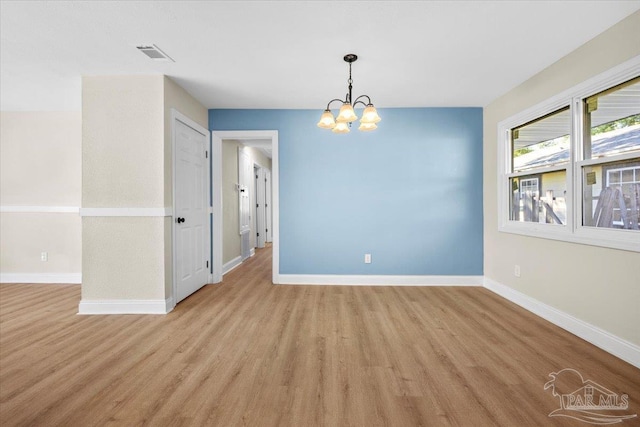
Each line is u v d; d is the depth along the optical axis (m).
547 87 2.90
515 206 3.52
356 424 1.53
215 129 4.20
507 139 3.63
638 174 2.10
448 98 3.77
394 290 3.88
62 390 1.80
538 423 1.53
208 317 2.96
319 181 4.16
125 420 1.55
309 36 2.40
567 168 2.65
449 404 1.67
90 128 3.07
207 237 4.15
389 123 4.12
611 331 2.22
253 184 7.11
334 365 2.07
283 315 3.00
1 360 2.14
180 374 1.96
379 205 4.14
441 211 4.12
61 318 2.93
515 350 2.27
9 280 4.31
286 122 4.16
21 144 4.28
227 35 2.38
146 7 2.04
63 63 2.84
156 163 3.07
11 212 4.29
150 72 3.03
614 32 2.21
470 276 4.10
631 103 2.14
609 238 2.25
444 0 1.98
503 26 2.25
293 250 4.19
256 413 1.60
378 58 2.75
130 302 3.06
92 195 3.07
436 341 2.42
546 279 2.90
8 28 2.28
